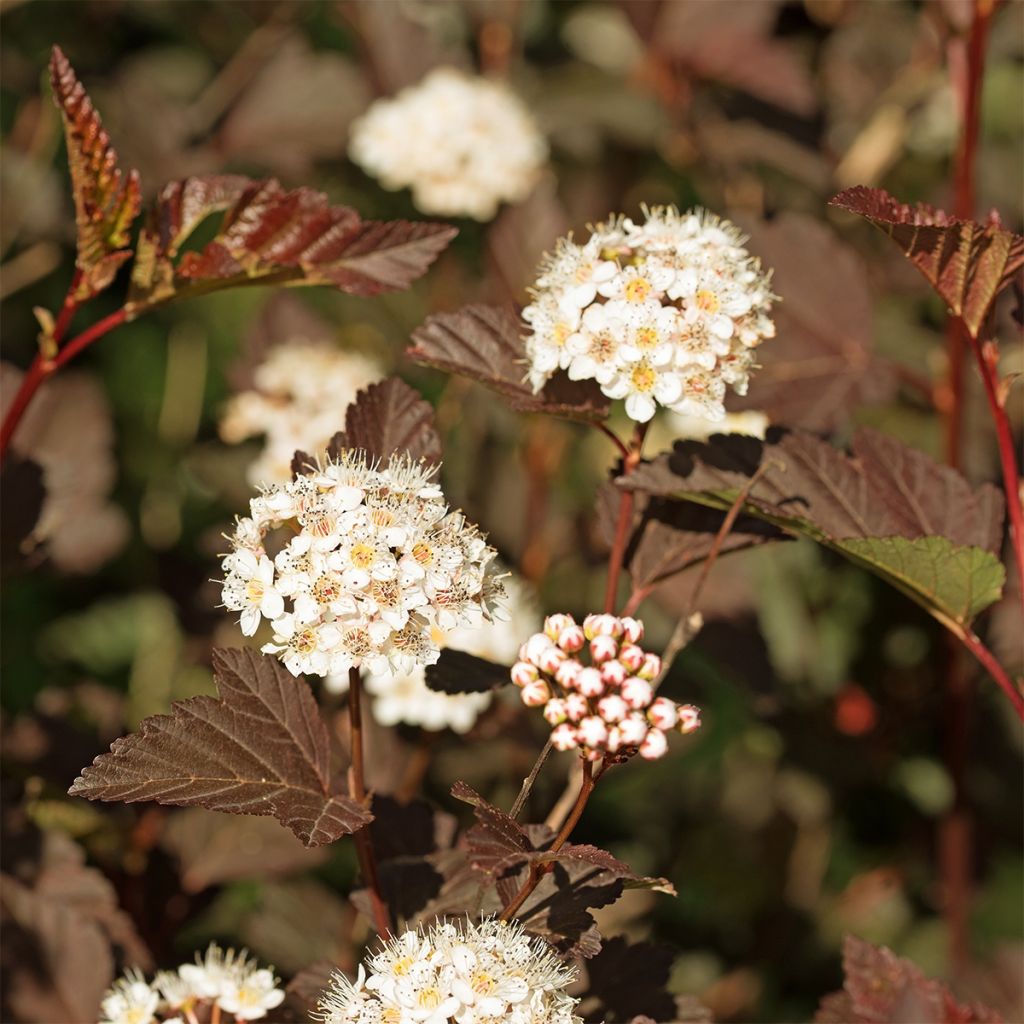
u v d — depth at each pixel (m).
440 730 1.09
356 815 0.95
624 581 1.25
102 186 1.01
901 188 1.41
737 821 1.32
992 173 1.36
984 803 1.17
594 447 1.34
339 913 1.11
